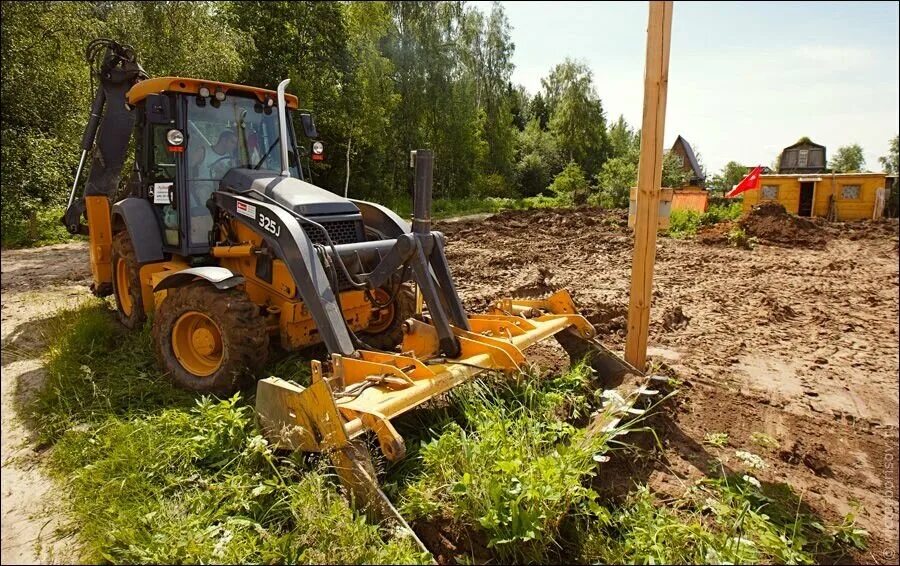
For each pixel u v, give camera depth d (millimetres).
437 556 2670
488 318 4539
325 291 3994
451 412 3811
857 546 2836
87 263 10844
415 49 31734
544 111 58188
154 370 4750
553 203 33281
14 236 13320
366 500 2775
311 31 24406
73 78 12883
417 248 3953
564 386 4152
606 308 7199
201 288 4336
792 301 8234
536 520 2617
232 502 2982
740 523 2809
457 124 33562
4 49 11891
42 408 4156
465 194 36000
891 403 4633
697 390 4613
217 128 5188
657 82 3984
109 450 3467
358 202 5512
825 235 15547
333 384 3363
